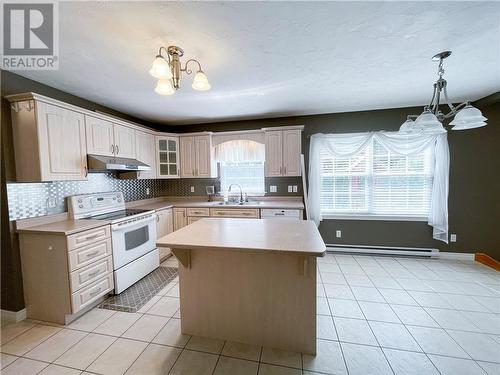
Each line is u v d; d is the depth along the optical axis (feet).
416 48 5.89
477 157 10.47
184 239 5.39
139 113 11.34
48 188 7.63
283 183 12.75
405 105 10.70
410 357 5.28
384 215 11.49
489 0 4.24
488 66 6.91
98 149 8.58
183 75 7.12
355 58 6.34
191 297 6.09
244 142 12.61
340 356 5.34
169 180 14.35
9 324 6.64
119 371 5.01
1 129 6.42
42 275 6.69
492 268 9.93
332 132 11.89
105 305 7.56
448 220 10.88
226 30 4.99
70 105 7.41
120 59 6.10
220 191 13.60
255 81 7.72
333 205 12.18
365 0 4.20
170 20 4.62
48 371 5.03
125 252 8.55
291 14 4.54
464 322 6.46
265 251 4.65
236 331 5.87
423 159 11.10
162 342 5.88
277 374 4.89
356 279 9.11
